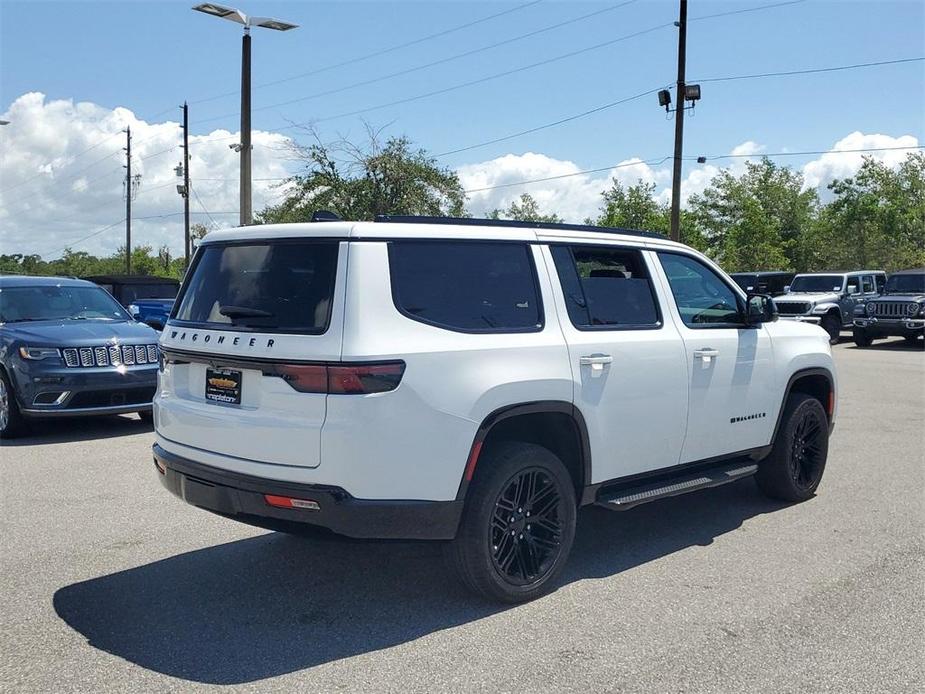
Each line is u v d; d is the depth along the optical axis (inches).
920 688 140.9
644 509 255.0
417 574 196.7
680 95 1026.7
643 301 210.1
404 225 167.6
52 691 138.8
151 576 194.9
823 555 209.8
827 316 928.3
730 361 226.4
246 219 818.8
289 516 157.8
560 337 185.0
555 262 191.8
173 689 139.7
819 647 156.3
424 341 161.2
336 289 157.9
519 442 179.9
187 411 175.5
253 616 171.5
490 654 153.4
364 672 146.3
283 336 159.2
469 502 168.6
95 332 369.7
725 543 219.9
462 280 172.6
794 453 255.4
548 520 182.7
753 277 1142.3
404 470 156.9
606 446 193.5
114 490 272.7
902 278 916.0
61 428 391.9
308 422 154.7
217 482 167.0
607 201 2277.3
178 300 189.9
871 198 2153.1
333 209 1250.6
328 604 178.2
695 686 141.1
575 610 174.4
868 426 396.8
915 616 170.7
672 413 209.5
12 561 204.5
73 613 172.6
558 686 141.0
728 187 2365.9
